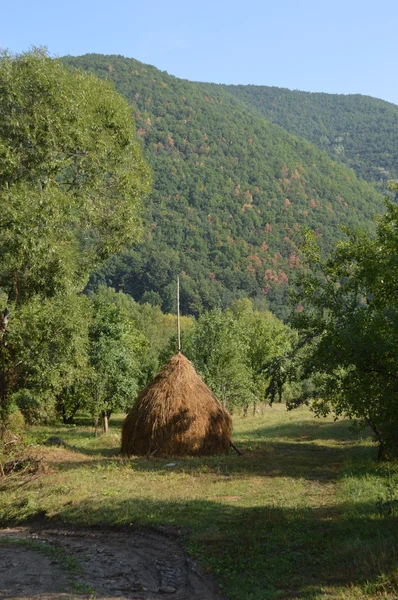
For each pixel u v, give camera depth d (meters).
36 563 9.24
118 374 35.31
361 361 11.56
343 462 18.88
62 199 19.41
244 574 8.01
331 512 11.17
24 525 13.02
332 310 17.36
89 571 8.82
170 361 23.08
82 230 22.14
